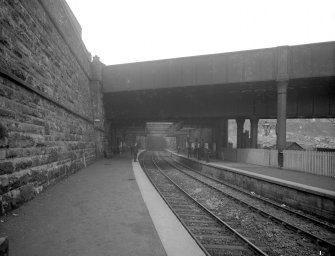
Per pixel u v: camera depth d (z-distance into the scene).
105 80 22.97
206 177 18.19
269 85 19.12
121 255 3.94
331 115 19.67
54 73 11.23
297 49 16.92
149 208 6.75
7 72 6.51
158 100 24.62
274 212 9.09
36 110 8.71
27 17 8.35
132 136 50.09
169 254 4.02
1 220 5.56
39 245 4.23
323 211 8.39
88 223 5.43
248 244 5.68
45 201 7.39
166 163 31.25
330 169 12.88
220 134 28.70
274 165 17.47
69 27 14.04
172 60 20.55
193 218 7.93
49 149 9.93
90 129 19.94
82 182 10.85
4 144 6.41
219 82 18.95
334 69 16.22
